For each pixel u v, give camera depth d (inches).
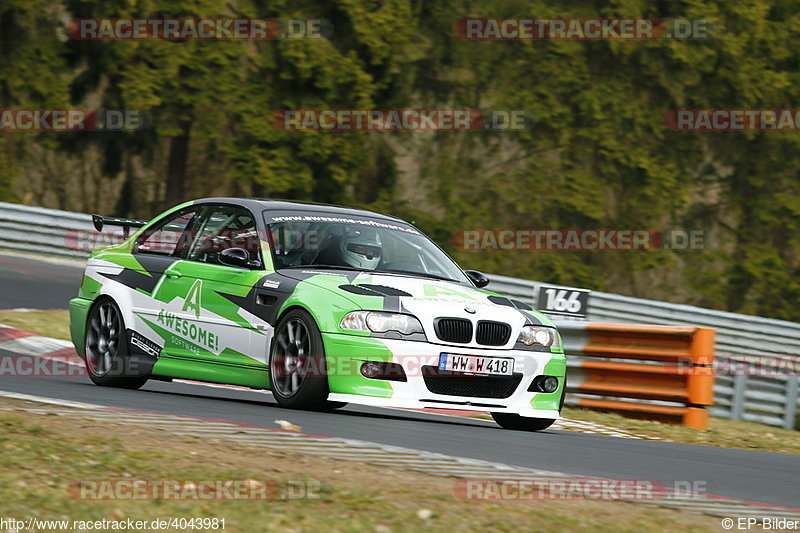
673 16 4352.9
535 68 4350.4
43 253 2613.2
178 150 4222.4
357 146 3964.1
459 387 986.7
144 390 1167.6
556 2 4382.4
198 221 1157.7
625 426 1279.5
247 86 3897.6
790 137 4384.8
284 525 520.4
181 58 3809.1
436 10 4360.2
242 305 1051.9
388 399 957.2
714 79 4362.7
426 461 743.1
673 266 4269.2
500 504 609.9
